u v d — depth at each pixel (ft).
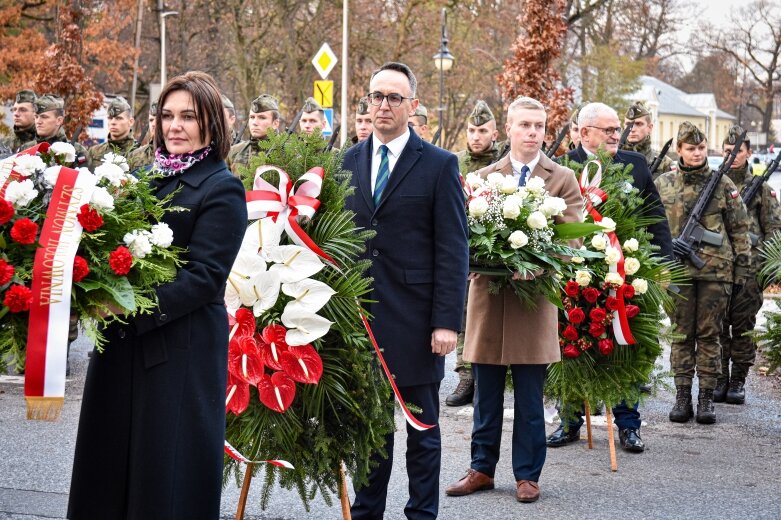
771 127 240.53
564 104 47.42
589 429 22.39
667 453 22.07
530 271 17.43
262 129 28.48
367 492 15.87
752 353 28.04
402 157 15.60
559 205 17.78
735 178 30.58
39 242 10.61
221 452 11.68
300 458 14.56
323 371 14.35
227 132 12.16
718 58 195.52
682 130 27.04
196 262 11.45
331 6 100.27
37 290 10.41
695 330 25.66
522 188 18.04
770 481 19.76
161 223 11.24
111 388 11.43
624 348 20.44
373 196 15.60
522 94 47.32
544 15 46.96
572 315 19.77
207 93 11.93
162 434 11.23
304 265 14.23
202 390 11.48
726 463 21.20
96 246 11.02
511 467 20.68
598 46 111.86
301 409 14.47
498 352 18.29
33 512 16.76
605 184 21.18
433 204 15.46
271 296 14.16
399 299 15.31
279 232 14.39
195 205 11.66
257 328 14.37
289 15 100.01
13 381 28.07
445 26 94.63
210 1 111.24
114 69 101.86
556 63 109.70
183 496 11.28
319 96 65.92
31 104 32.71
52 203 10.85
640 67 111.86
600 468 20.68
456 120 115.24
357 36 100.53
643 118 30.35
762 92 195.42
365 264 14.62
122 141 32.83
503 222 17.63
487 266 17.76
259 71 101.60
